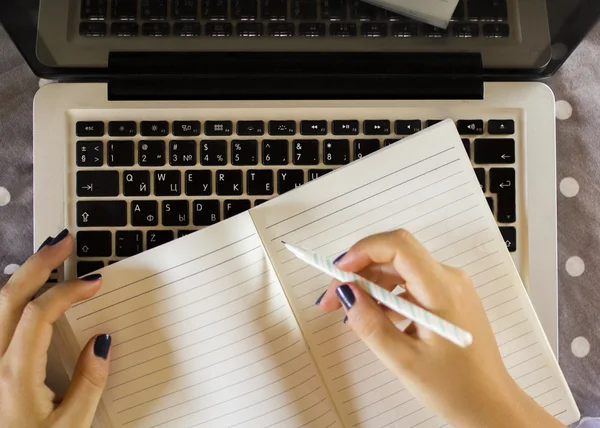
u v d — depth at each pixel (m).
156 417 0.48
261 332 0.48
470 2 0.50
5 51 0.56
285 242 0.45
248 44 0.50
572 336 0.55
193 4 0.50
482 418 0.42
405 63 0.51
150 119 0.50
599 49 0.57
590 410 0.55
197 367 0.48
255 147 0.50
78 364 0.46
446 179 0.49
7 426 0.44
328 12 0.50
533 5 0.50
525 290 0.49
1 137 0.55
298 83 0.51
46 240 0.49
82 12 0.49
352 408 0.48
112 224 0.50
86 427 0.45
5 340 0.46
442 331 0.39
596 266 0.55
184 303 0.48
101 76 0.50
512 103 0.51
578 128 0.56
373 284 0.41
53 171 0.50
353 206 0.49
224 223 0.48
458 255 0.49
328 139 0.51
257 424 0.48
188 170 0.50
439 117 0.51
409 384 0.42
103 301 0.47
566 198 0.56
